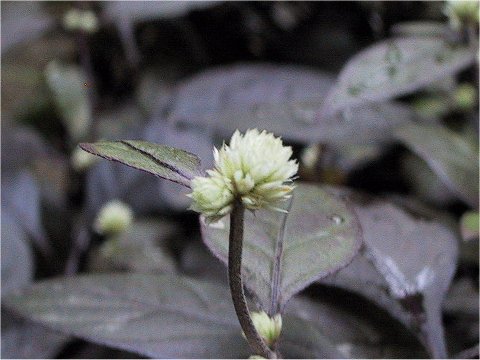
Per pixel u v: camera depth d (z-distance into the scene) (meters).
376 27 0.50
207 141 0.41
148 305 0.24
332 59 0.52
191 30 0.53
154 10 0.43
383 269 0.26
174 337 0.24
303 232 0.23
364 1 0.50
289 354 0.23
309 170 0.39
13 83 0.56
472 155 0.30
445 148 0.30
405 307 0.26
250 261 0.22
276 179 0.19
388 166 0.42
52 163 0.52
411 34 0.34
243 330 0.20
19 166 0.41
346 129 0.35
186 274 0.34
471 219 0.29
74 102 0.49
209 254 0.35
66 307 0.25
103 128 0.47
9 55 0.57
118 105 0.50
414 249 0.27
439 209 0.39
